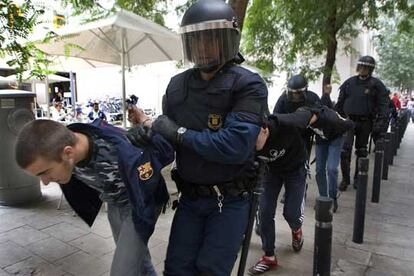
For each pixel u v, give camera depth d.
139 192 1.72
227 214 1.88
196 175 1.87
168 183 5.15
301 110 2.88
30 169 1.60
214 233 1.87
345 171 5.84
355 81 5.75
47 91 8.08
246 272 3.19
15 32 3.02
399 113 13.07
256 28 8.91
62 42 4.82
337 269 3.30
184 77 1.91
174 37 5.16
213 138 1.68
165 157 1.80
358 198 3.82
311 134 3.34
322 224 2.22
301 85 3.40
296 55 9.16
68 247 3.62
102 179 1.85
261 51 9.01
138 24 4.71
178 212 2.00
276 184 3.09
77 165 1.78
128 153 1.74
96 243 3.72
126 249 1.89
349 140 5.73
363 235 3.94
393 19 10.21
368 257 3.55
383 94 5.62
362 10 8.94
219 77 1.80
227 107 1.78
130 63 6.33
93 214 2.19
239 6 4.92
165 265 1.97
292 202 3.19
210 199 1.89
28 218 4.37
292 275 3.16
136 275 1.92
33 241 3.75
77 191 2.09
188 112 1.85
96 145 1.76
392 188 6.13
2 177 4.68
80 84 24.03
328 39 8.52
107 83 24.17
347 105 5.78
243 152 1.69
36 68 3.53
